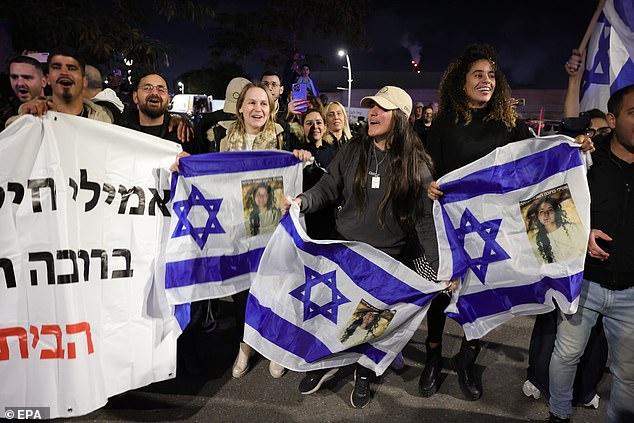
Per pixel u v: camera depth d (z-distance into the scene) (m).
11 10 4.16
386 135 2.71
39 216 2.44
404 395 3.06
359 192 2.76
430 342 3.07
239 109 3.26
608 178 2.40
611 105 2.32
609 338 2.51
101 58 4.98
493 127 2.84
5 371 2.44
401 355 3.33
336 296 2.70
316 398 3.00
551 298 2.56
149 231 2.79
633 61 3.98
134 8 4.85
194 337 3.20
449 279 2.77
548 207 2.53
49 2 4.30
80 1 4.58
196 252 2.90
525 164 2.59
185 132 3.30
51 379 2.46
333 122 4.40
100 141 2.61
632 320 2.39
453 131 2.91
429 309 3.02
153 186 2.79
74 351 2.46
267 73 4.43
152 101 3.14
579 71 3.49
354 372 3.24
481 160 2.66
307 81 6.28
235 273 3.06
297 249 2.62
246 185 3.03
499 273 2.71
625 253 2.37
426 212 2.77
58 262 2.44
